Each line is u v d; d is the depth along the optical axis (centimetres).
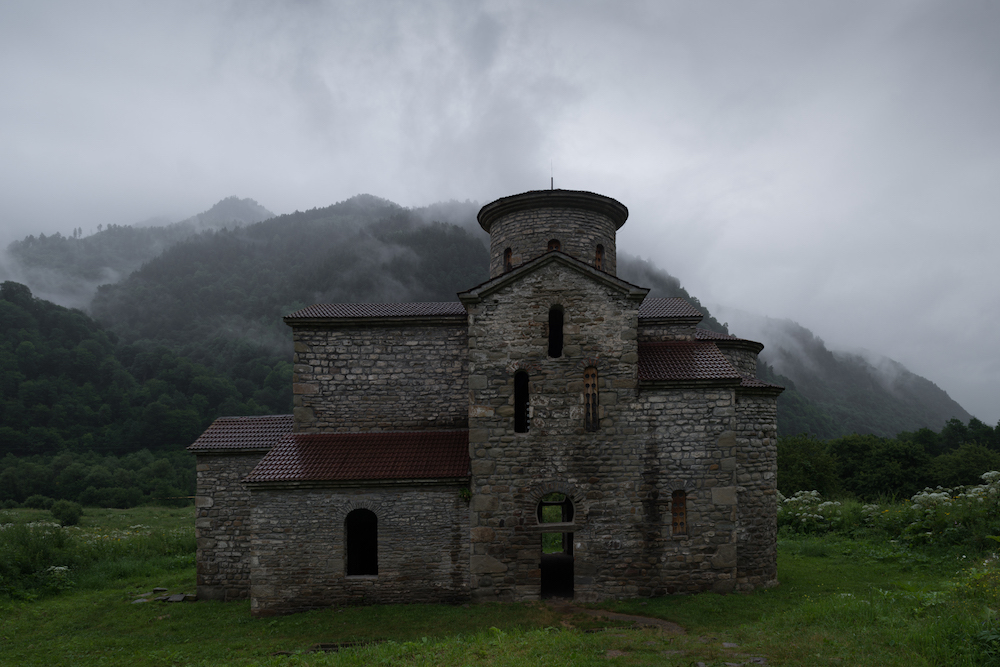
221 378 10569
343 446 1956
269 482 1775
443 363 2119
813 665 1033
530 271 1902
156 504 6631
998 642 982
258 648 1466
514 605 1734
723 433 1847
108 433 8875
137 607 1897
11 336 9775
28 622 1755
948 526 2383
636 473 1830
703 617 1570
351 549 1909
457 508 1809
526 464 1828
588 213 2319
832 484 5253
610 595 1789
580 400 1856
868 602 1372
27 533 2517
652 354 1992
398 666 1173
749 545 1897
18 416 8600
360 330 2123
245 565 2003
